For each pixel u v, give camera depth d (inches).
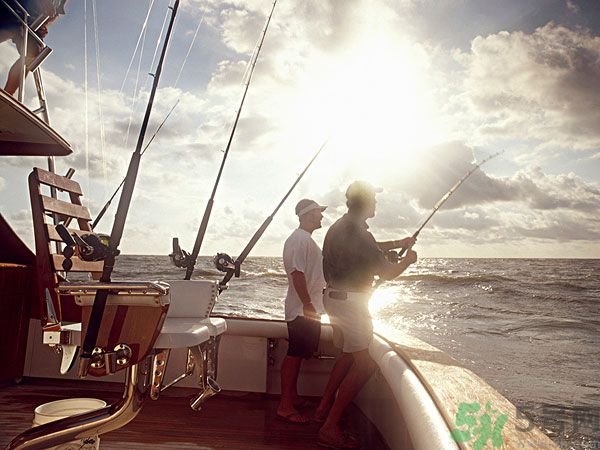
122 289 49.6
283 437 96.1
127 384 53.7
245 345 119.8
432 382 59.5
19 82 119.6
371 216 102.5
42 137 85.0
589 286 989.2
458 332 536.7
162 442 91.4
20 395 111.7
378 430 101.1
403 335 101.7
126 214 53.0
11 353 117.5
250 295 863.7
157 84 56.4
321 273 113.5
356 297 96.5
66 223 64.5
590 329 549.3
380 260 98.0
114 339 50.8
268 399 117.3
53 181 62.6
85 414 54.2
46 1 121.6
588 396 277.0
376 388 103.7
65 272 60.4
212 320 66.2
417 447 48.4
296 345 105.3
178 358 118.0
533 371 343.6
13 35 119.7
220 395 118.0
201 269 1144.2
